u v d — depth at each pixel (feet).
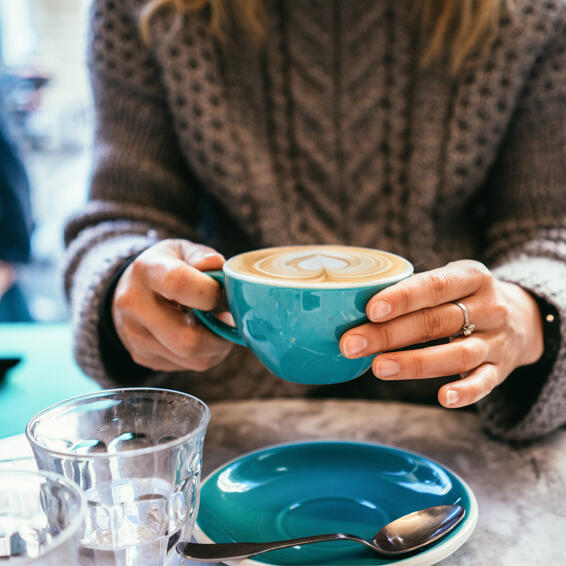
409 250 2.88
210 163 2.76
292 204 2.89
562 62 2.69
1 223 5.53
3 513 1.05
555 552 1.39
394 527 1.37
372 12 2.74
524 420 1.93
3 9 7.61
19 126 7.91
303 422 2.14
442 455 1.90
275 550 1.35
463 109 2.69
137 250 2.24
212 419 2.19
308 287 1.28
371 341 1.36
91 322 2.15
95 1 2.86
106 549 1.17
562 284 2.09
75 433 1.36
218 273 1.58
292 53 2.81
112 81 2.87
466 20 2.60
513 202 2.79
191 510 1.27
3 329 4.15
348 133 2.85
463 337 1.64
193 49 2.71
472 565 1.35
